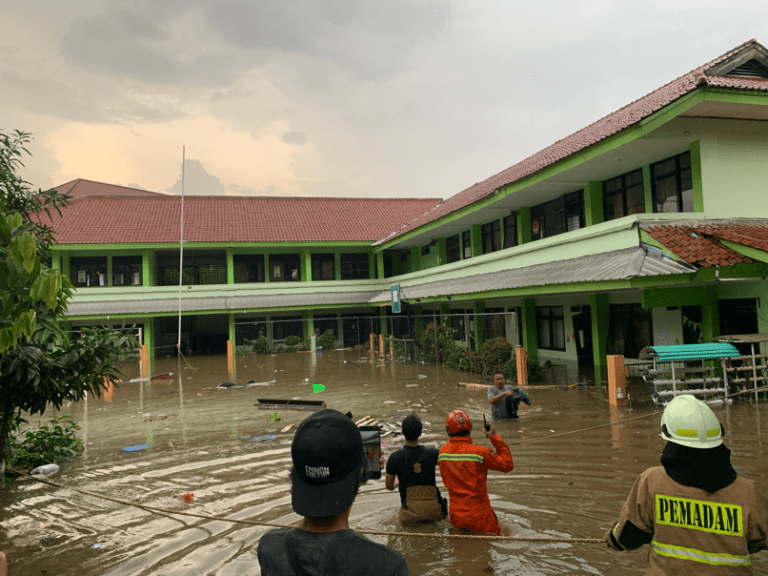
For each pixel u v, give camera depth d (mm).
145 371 23375
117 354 8844
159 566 4902
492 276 21422
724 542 2295
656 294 13086
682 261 11367
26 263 3758
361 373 20953
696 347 10969
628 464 7430
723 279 11164
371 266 38906
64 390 8320
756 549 2354
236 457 8992
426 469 5430
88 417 13422
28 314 3988
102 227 34000
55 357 8102
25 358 7410
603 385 14648
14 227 3875
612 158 15086
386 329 36875
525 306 22391
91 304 31453
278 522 5902
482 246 26750
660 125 12445
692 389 11180
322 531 1703
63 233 32188
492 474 7203
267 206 41812
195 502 6766
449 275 27141
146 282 33438
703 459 2361
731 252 11336
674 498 2412
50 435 9750
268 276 37219
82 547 5453
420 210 44125
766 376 11914
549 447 8555
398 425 10945
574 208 19281
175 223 36188
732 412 10180
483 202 20984
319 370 22812
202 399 15891
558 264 17156
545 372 17859
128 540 5582
